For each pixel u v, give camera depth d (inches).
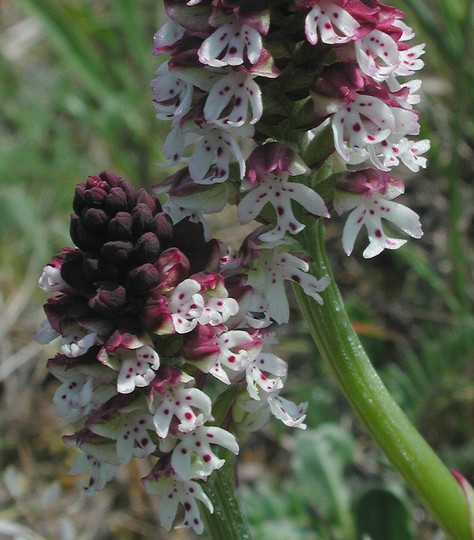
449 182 9.7
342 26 5.4
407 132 5.7
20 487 9.8
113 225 5.5
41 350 10.8
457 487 6.4
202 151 5.6
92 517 9.5
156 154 11.6
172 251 5.5
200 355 5.5
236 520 6.1
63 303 5.6
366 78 5.6
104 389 5.5
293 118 5.7
